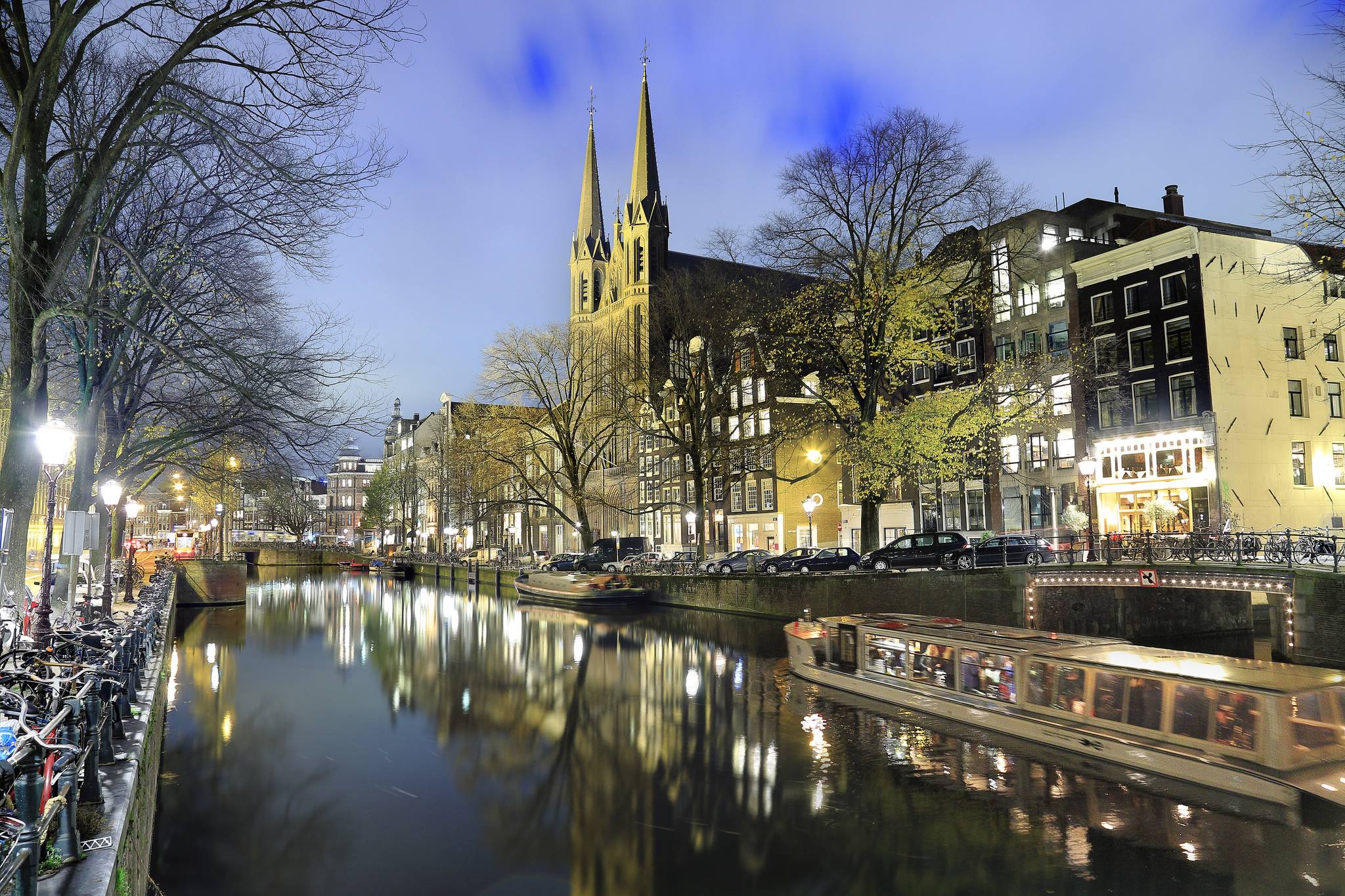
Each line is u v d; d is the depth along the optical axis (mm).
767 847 12648
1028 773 15516
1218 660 16188
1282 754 13164
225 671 27000
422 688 24172
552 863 12055
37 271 12703
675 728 19297
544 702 22188
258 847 12461
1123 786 14648
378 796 14859
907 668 20812
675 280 49062
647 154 85875
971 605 31578
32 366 12945
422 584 73000
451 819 13766
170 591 32438
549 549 89375
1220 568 25844
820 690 22875
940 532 36031
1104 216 45125
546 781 15680
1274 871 11453
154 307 20891
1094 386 38906
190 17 12812
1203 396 36094
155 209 19984
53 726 5414
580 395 53438
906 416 32844
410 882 11469
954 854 12266
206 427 23250
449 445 79125
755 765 16469
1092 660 16609
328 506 163375
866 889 11234
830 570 39250
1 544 10914
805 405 56281
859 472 34312
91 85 17156
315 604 51594
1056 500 42094
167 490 55344
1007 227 34344
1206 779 13961
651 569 50250
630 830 13336
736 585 38406
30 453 12969
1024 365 37562
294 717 20625
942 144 31953
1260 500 35969
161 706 15664
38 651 9516
